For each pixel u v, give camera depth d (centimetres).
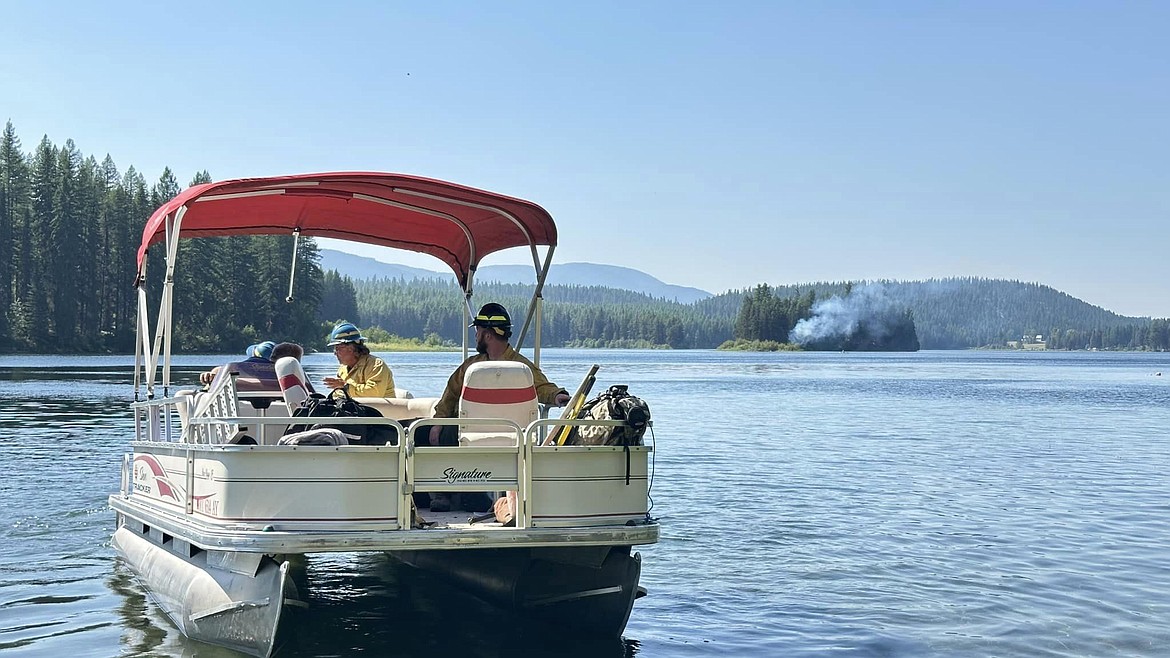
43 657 779
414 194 888
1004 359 19675
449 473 744
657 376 7469
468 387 800
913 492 1684
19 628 856
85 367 6162
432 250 1163
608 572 808
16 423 2556
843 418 3419
